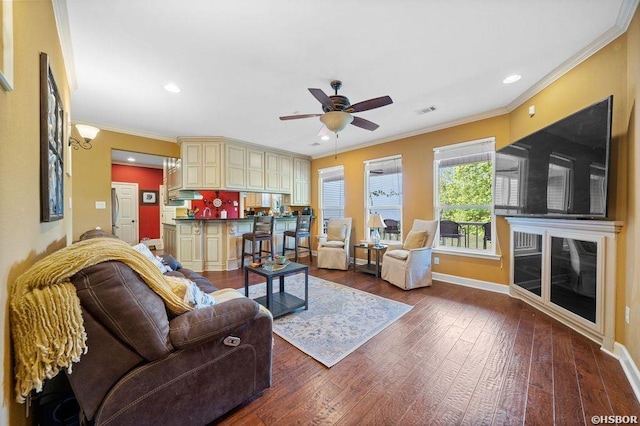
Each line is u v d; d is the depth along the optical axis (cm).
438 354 200
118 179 688
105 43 200
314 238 628
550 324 248
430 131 411
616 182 197
